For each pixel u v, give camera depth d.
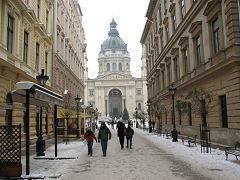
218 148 19.77
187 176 11.02
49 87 30.36
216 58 20.22
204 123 23.61
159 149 20.27
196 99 21.19
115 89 139.88
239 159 14.88
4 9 19.06
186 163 14.02
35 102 15.26
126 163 14.28
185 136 28.91
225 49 18.72
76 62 55.84
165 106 40.09
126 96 137.12
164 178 10.69
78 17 59.75
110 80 137.62
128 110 135.88
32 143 23.98
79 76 60.91
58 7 38.03
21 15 22.58
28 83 11.51
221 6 19.36
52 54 33.19
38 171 12.30
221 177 10.79
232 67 17.78
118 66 149.88
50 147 22.02
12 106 20.41
